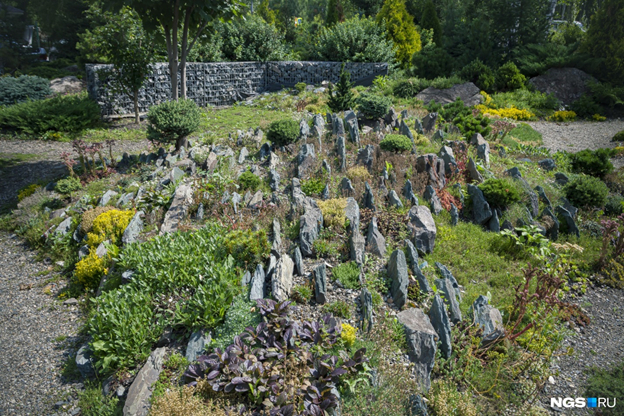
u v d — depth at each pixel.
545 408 6.72
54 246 11.40
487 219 11.26
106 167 15.09
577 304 9.29
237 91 26.91
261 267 8.18
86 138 19.94
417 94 24.72
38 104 20.80
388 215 10.24
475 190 11.57
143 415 6.07
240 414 5.85
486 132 16.64
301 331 6.98
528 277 7.81
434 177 12.29
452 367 7.05
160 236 9.54
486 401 6.72
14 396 6.98
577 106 24.92
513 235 10.41
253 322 7.23
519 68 27.78
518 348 7.58
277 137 13.76
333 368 6.38
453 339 7.43
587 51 27.41
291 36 39.41
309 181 11.45
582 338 8.30
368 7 43.84
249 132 16.08
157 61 24.39
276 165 12.98
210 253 8.86
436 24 33.06
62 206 13.30
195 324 7.27
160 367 6.83
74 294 9.73
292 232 9.59
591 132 21.59
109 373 7.11
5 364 7.68
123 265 9.01
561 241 11.25
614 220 11.72
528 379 7.17
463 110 18.00
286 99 24.45
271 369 6.30
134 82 22.00
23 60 39.97
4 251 11.84
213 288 7.64
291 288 7.98
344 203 10.20
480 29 29.31
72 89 30.03
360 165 12.70
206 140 15.88
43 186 14.58
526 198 11.80
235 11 18.23
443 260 9.72
